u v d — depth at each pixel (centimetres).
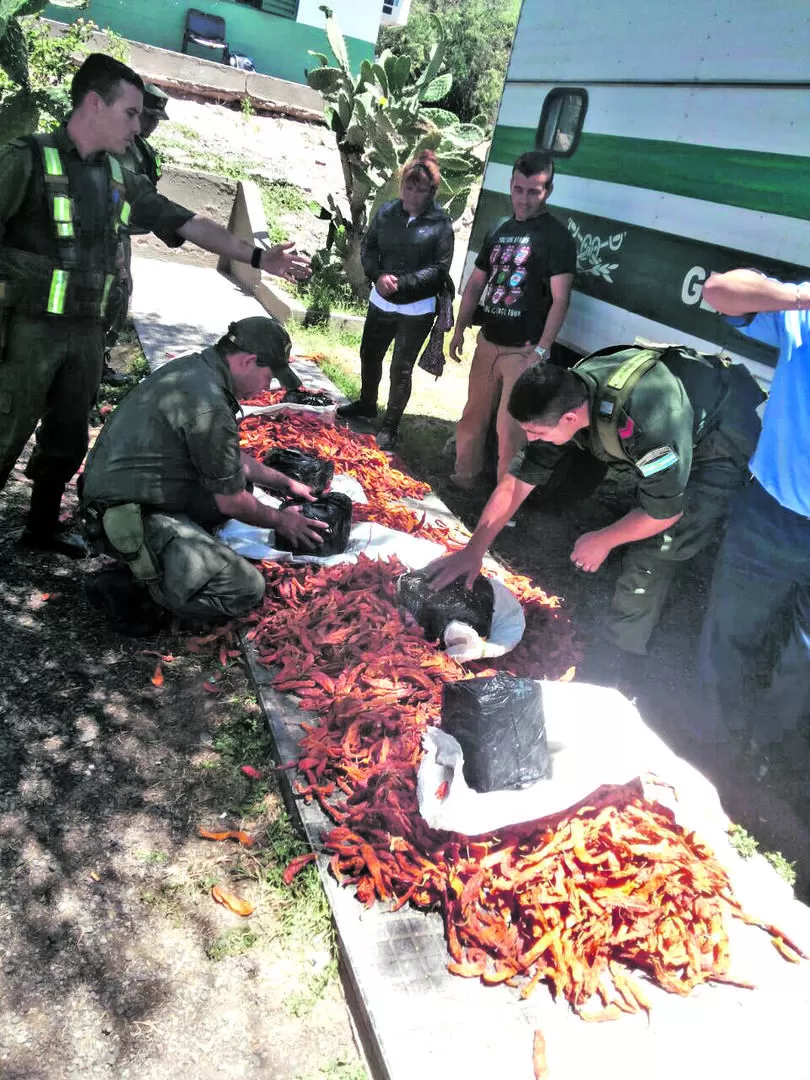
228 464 350
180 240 403
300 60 1560
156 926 249
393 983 231
